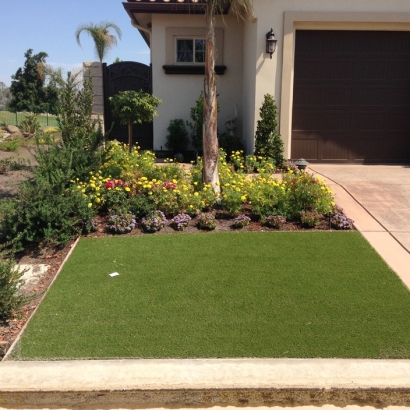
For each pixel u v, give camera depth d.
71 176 7.76
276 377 3.77
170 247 6.34
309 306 4.82
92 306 4.86
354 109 11.64
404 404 3.67
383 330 4.41
